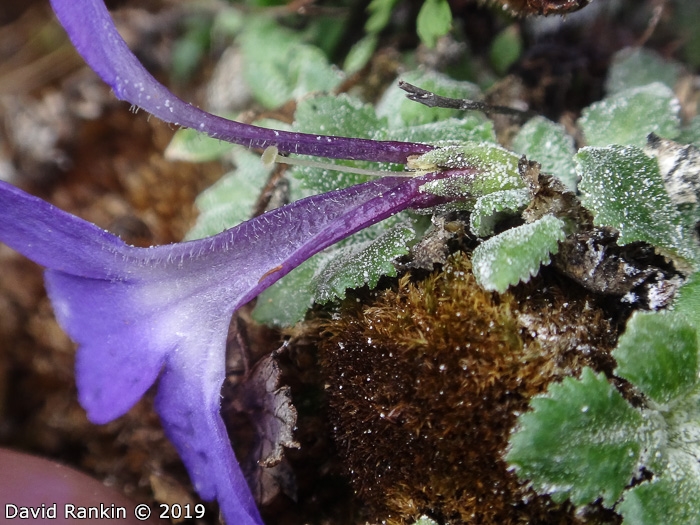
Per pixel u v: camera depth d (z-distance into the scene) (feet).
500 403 0.15
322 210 0.16
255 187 0.21
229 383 0.19
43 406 0.26
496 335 0.15
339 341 0.17
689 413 0.15
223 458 0.15
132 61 0.15
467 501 0.15
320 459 0.19
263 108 0.24
